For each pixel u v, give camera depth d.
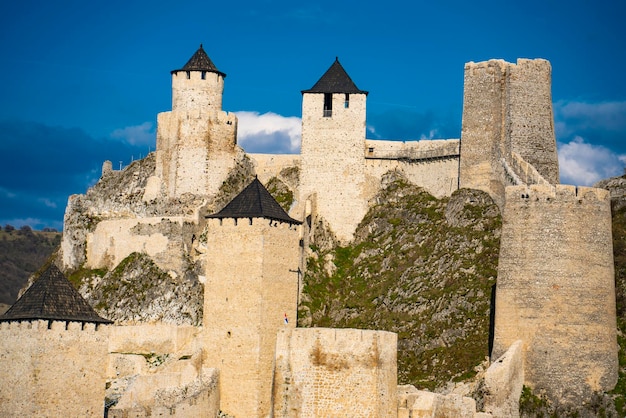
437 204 160.50
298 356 120.19
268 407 129.00
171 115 168.50
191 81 167.25
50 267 112.56
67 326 108.69
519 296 131.38
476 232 151.12
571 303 130.12
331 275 156.12
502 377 125.62
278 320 131.12
